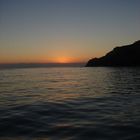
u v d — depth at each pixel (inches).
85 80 1232.8
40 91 749.9
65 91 745.0
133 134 278.7
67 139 263.0
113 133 283.3
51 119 360.5
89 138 265.3
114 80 1153.4
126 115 381.7
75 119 359.9
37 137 271.4
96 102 520.7
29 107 460.1
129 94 642.2
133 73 1651.1
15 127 316.2
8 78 1485.0
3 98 593.0
